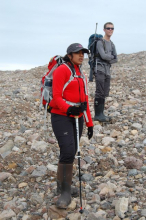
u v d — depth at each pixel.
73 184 4.06
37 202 3.66
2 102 7.64
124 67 12.47
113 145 5.23
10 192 3.93
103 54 5.86
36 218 3.36
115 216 3.21
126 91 8.61
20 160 4.81
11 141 5.36
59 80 3.24
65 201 3.37
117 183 3.96
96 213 3.28
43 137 5.73
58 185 3.64
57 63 3.39
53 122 3.40
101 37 6.05
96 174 4.29
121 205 3.28
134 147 5.06
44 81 3.49
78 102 3.42
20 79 11.38
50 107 3.44
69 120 3.38
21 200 3.73
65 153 3.31
